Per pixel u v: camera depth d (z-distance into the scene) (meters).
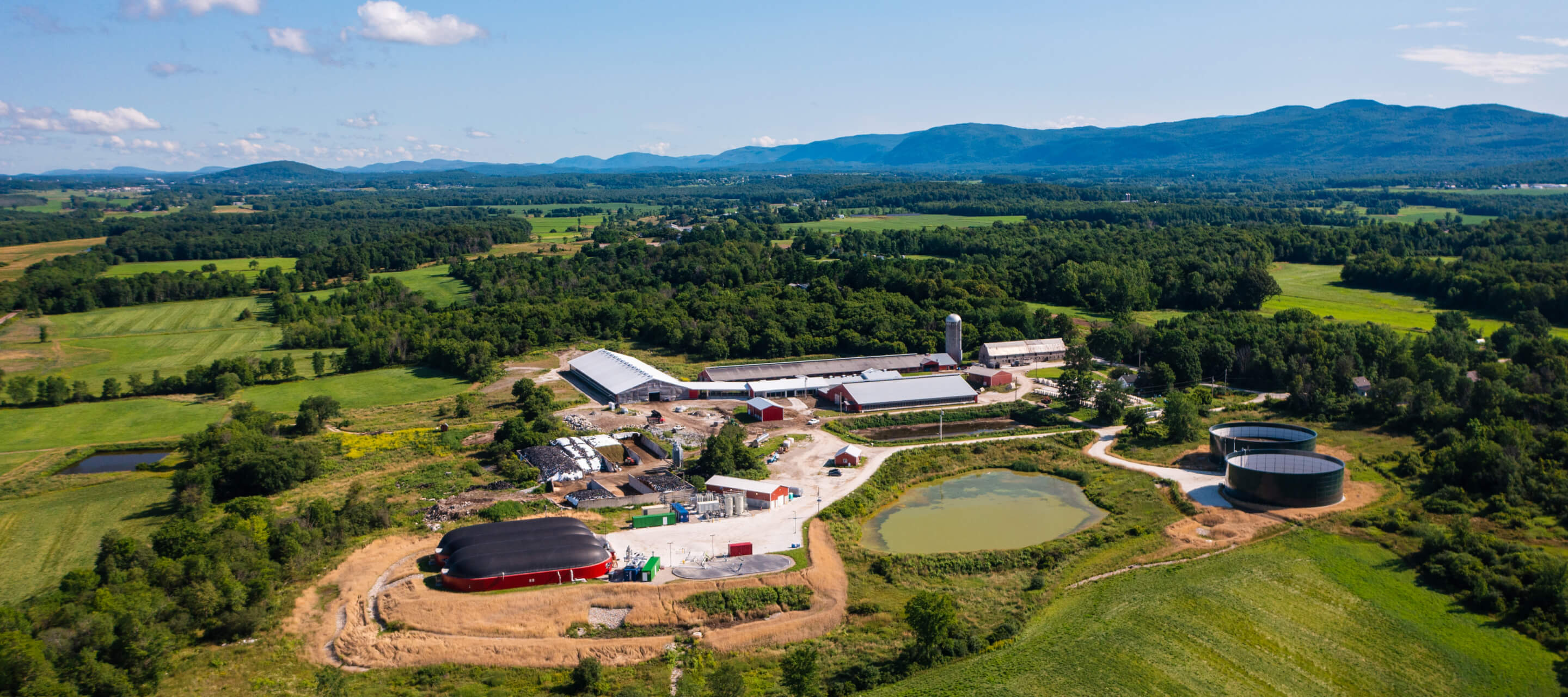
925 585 103.31
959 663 87.81
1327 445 146.50
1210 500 126.12
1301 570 104.12
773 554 105.88
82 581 88.69
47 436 158.38
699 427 161.88
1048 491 134.88
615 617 93.62
